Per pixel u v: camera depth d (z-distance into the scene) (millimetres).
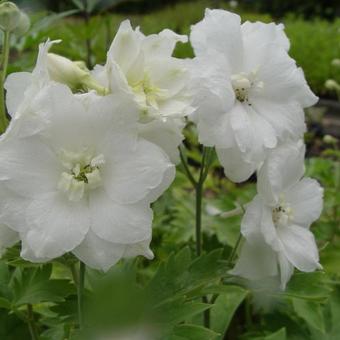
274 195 251
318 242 433
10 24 248
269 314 335
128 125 208
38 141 212
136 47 213
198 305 237
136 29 223
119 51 212
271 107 263
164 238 410
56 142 214
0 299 257
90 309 242
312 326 331
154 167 206
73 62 219
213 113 240
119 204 209
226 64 248
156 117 210
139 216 208
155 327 237
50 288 255
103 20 540
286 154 256
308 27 1380
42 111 203
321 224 435
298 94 264
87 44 523
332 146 771
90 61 526
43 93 203
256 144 244
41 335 282
